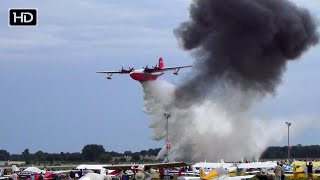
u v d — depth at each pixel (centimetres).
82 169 8806
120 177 7712
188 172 9162
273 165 9781
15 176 7400
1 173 8606
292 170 9012
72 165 18775
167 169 8969
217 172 7000
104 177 5766
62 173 9381
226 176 6994
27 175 8894
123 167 8162
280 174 6097
